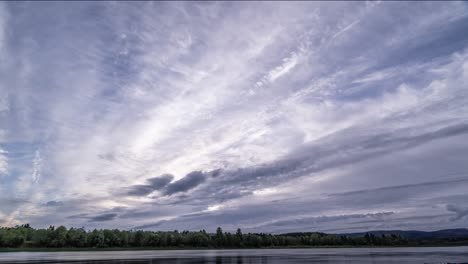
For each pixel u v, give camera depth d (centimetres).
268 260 11475
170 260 11619
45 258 13038
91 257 13850
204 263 9962
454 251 18450
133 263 9912
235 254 17562
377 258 12056
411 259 11150
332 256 14162
